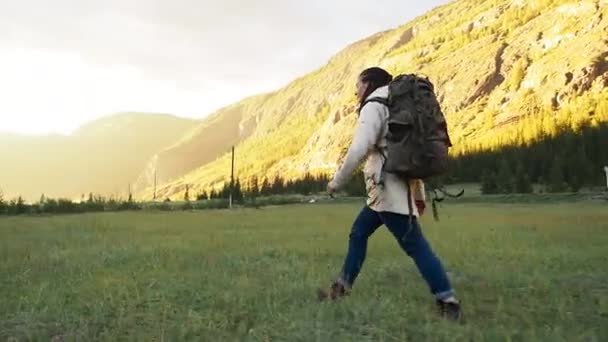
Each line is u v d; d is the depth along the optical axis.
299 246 10.36
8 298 5.20
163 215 36.56
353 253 5.11
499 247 9.74
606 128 124.81
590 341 3.68
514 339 3.78
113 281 6.11
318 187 167.12
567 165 103.31
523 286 5.71
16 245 11.27
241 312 4.62
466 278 6.34
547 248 9.45
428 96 4.50
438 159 4.41
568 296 5.06
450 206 52.84
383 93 4.64
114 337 3.88
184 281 6.11
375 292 5.27
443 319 4.28
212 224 20.91
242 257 8.56
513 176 98.88
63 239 12.88
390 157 4.46
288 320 4.28
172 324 4.25
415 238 4.62
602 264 7.21
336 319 4.38
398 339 3.81
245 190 173.50
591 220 19.59
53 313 4.59
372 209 4.77
